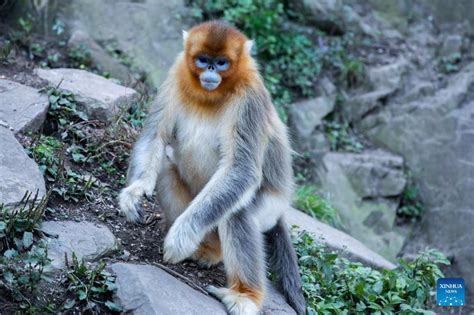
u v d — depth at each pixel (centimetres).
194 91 850
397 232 1600
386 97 1717
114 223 939
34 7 1398
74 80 1188
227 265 839
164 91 883
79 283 800
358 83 1734
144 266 839
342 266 1080
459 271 1611
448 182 1669
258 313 830
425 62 1805
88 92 1141
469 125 1691
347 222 1559
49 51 1357
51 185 941
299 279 920
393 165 1631
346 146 1656
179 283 829
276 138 902
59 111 1091
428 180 1672
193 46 837
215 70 830
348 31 1820
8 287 773
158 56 1467
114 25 1456
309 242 1048
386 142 1689
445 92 1727
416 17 1895
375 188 1602
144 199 1013
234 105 846
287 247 930
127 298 782
